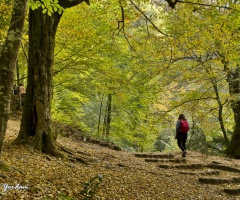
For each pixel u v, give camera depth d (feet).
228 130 54.24
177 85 40.93
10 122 32.17
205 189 20.34
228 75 39.86
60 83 37.09
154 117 40.98
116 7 32.65
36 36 20.58
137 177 19.99
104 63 34.35
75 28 30.71
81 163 20.72
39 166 16.39
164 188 18.54
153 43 29.30
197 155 34.19
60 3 20.88
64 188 13.56
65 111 45.06
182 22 24.09
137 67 37.99
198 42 24.53
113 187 16.14
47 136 20.75
